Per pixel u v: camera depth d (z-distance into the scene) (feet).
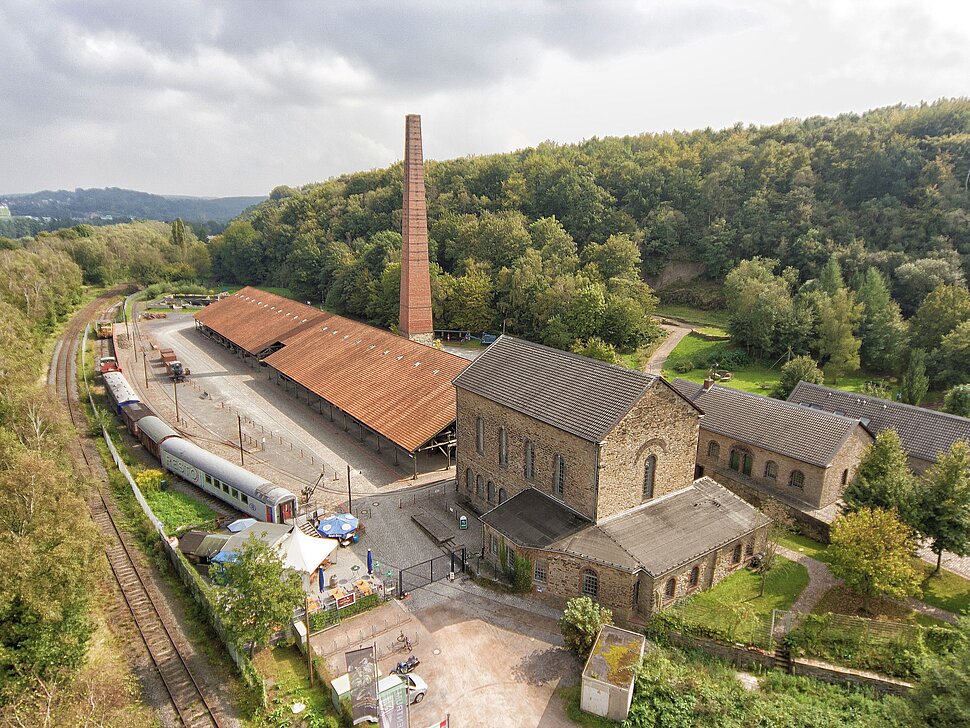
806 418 163.63
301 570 116.57
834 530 113.91
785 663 98.78
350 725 88.58
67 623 97.14
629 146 643.04
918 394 240.53
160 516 154.81
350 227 581.94
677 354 333.21
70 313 414.00
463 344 377.50
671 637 105.91
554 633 110.52
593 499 119.96
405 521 154.51
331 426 222.89
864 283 321.11
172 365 281.13
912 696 81.76
